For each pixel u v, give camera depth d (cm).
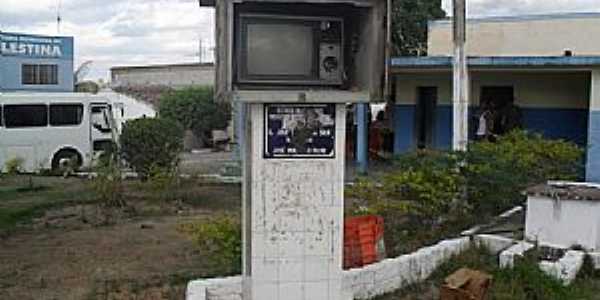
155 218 1190
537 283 744
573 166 1234
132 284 765
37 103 2077
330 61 509
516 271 771
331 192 533
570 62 1430
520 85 1727
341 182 534
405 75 1867
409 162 980
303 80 505
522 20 1778
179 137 1559
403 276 761
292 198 528
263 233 527
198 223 945
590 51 1683
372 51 500
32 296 733
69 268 849
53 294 739
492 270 789
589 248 857
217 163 2245
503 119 1728
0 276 816
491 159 1005
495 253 878
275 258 530
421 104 1880
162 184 1429
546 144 1174
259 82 499
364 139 1747
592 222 856
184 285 752
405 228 955
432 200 928
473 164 986
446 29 1914
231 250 755
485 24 1834
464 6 1096
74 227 1114
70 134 2127
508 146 1119
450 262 826
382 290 731
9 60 3112
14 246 979
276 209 527
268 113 518
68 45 3338
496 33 1819
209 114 3111
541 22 1750
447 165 970
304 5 498
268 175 523
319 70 508
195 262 862
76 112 2141
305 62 505
